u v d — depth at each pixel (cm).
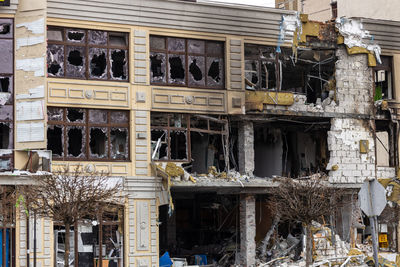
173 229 6184
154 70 5256
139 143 5009
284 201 4966
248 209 5375
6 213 4447
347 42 5722
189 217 6341
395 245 5828
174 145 5575
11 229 4612
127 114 5041
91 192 4347
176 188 5206
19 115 4653
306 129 5928
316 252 5325
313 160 6056
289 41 5522
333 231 5466
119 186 4469
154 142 5153
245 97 5331
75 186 4153
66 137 4831
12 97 4666
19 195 4491
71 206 4062
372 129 5812
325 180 5519
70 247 4809
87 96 4894
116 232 4953
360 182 5719
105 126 4962
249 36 5403
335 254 5403
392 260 5397
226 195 6003
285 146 6122
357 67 5791
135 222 4947
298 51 5656
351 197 5750
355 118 5744
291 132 6150
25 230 4619
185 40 5231
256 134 6044
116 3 4997
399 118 5906
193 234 6306
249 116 5381
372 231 3142
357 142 5738
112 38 5062
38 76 4675
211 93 5256
